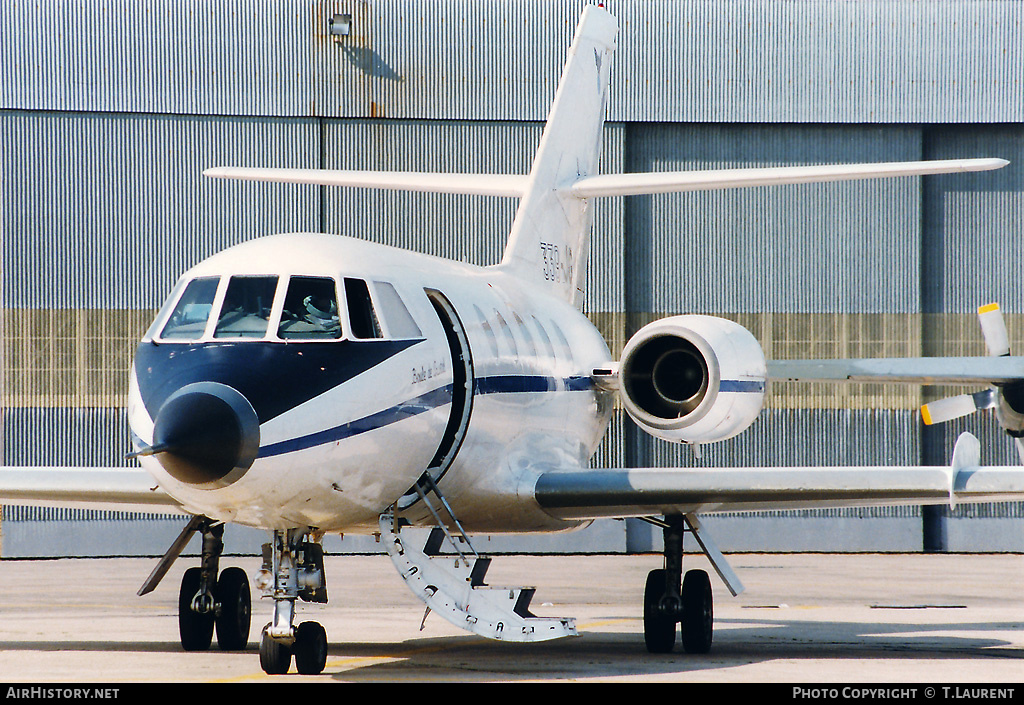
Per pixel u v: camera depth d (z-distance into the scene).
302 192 92.62
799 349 95.94
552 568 80.38
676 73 94.06
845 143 95.69
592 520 46.97
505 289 44.84
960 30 94.62
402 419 33.59
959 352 97.62
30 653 39.94
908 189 95.94
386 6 92.38
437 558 35.38
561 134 54.97
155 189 91.38
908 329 96.19
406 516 38.50
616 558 89.69
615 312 94.06
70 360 90.69
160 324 33.62
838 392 95.69
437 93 92.69
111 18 90.75
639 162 95.31
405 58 92.56
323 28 92.00
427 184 54.00
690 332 40.78
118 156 91.06
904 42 94.50
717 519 95.31
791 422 95.44
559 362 45.22
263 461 30.34
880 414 95.94
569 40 93.19
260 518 32.31
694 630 40.69
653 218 95.75
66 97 90.38
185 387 30.73
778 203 95.94
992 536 96.31
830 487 37.81
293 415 30.89
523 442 41.69
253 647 42.88
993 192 97.62
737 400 40.66
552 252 53.81
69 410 90.69
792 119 94.31
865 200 96.00
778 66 94.38
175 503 40.09
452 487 38.41
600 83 58.22
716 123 94.69
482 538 94.00
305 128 92.31
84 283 90.88
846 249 96.00
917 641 44.81
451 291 39.25
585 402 47.50
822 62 94.38
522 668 35.72
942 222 97.75
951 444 97.00
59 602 61.25
